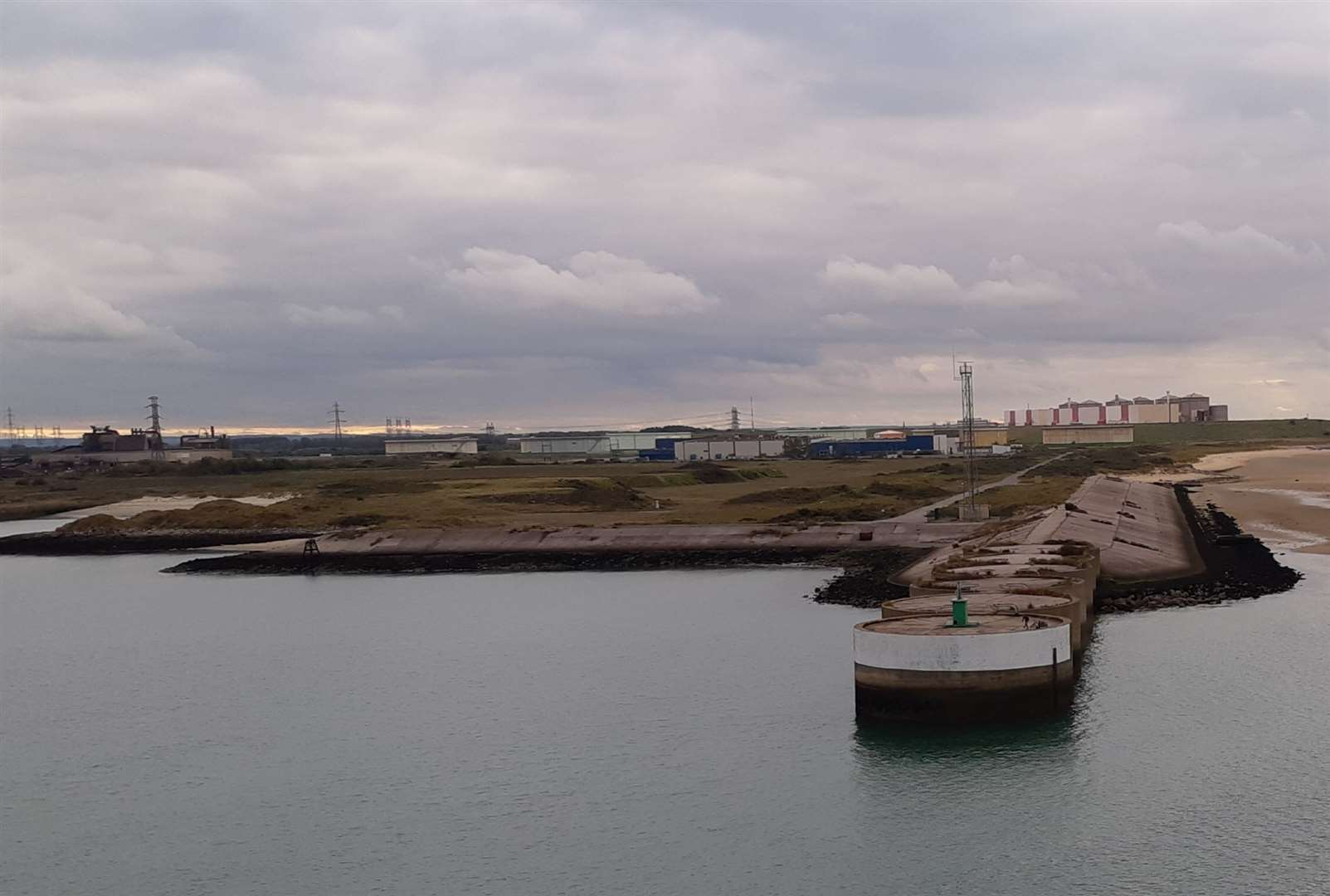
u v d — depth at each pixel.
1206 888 30.91
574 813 38.00
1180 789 37.06
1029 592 52.62
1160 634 57.78
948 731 40.69
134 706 55.44
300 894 33.38
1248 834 33.84
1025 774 38.72
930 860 33.25
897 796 37.69
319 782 42.50
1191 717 43.75
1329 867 31.78
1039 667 40.62
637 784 40.22
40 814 40.66
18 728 51.75
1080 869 32.22
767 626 66.94
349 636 71.88
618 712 49.22
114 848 37.25
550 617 75.00
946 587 55.00
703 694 51.16
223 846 37.00
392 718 50.62
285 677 60.59
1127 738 41.53
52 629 79.38
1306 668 50.41
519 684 55.69
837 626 65.81
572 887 32.84
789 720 46.28
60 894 34.22
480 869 34.31
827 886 32.09
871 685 41.44
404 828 37.62
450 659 62.81
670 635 65.75
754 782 39.66
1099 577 71.25
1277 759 39.31
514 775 41.94
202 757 46.47
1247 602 65.94
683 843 35.22
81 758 46.94
